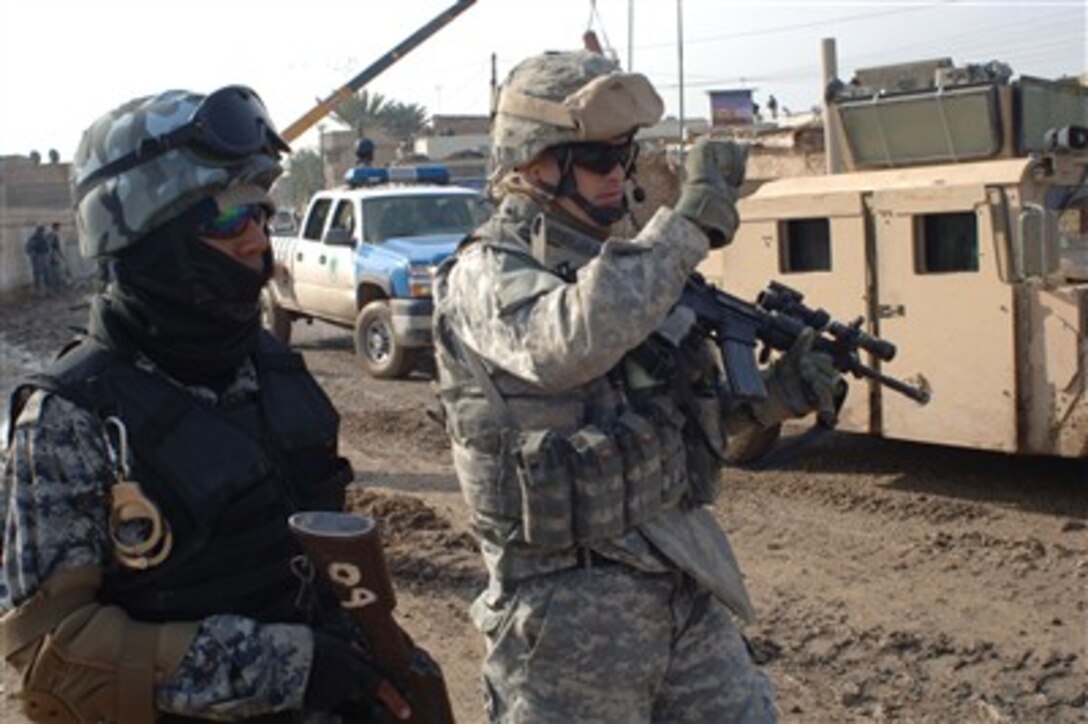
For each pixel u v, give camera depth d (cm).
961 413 692
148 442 179
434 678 192
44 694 174
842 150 807
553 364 215
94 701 172
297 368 207
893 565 587
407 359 1195
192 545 180
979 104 727
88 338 187
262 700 176
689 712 243
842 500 705
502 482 233
